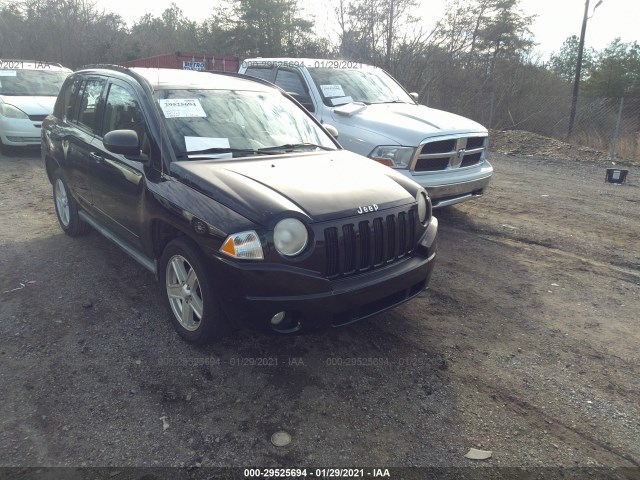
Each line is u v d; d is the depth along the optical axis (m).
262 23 38.75
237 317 3.16
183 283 3.57
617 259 5.58
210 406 3.03
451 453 2.73
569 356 3.68
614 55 40.06
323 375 3.36
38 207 6.87
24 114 9.88
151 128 3.86
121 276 4.73
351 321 3.29
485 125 19.38
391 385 3.29
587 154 12.97
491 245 5.98
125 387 3.17
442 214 7.23
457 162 6.04
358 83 7.31
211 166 3.63
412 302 4.46
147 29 41.56
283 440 2.78
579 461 2.70
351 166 4.01
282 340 3.75
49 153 5.64
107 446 2.69
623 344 3.86
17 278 4.61
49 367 3.34
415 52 19.67
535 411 3.08
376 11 19.30
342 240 3.18
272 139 4.26
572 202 8.09
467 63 20.78
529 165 11.74
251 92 4.64
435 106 19.97
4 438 2.72
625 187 9.37
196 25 42.97
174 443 2.73
